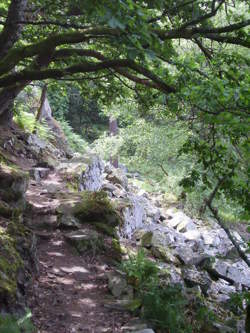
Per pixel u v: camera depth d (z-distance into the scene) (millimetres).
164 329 7246
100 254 9914
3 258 6793
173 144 18422
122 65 6945
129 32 4926
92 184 16703
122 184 19109
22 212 10070
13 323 5492
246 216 8195
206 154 7758
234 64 8133
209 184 8258
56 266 8820
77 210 11250
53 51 7895
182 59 7074
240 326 8844
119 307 7500
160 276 9656
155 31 6734
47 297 7398
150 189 21406
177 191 19953
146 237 12688
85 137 35781
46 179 15070
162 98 6555
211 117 5805
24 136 17469
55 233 10289
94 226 11078
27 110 22109
